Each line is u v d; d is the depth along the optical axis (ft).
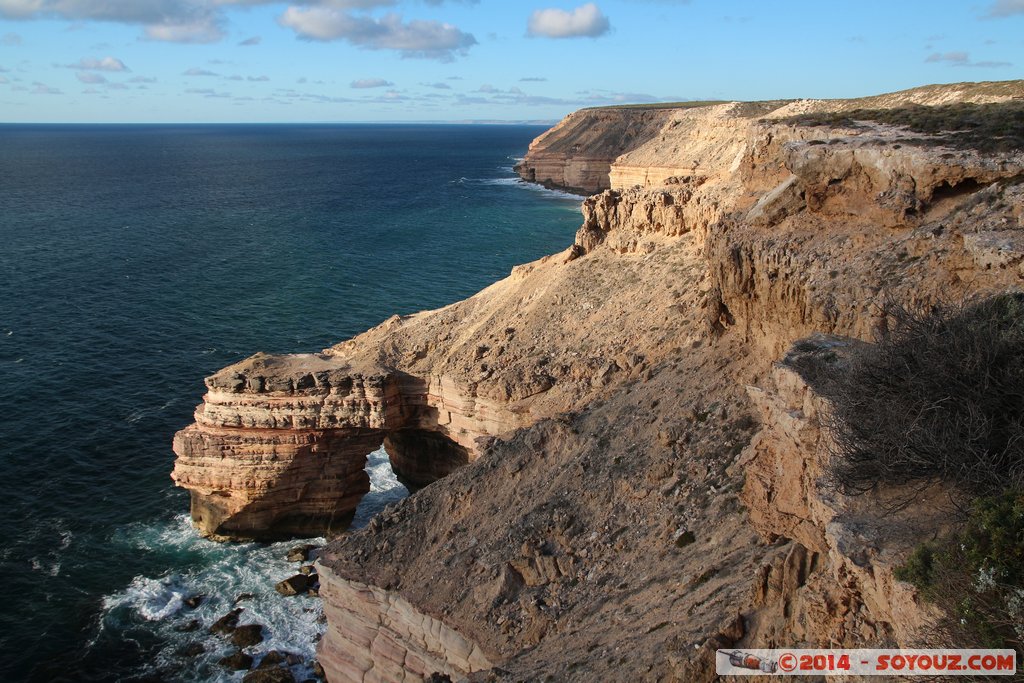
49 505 152.56
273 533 152.46
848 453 45.14
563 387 137.39
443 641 89.10
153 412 190.49
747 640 55.83
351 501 156.76
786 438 55.47
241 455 147.23
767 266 99.50
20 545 140.67
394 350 162.50
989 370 42.50
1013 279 66.80
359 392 148.36
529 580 89.92
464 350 156.56
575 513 95.30
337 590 99.86
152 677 113.29
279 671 112.57
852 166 99.19
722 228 114.73
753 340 105.70
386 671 95.76
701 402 104.01
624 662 65.10
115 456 170.71
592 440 107.34
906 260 83.87
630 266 161.58
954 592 35.65
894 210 90.89
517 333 156.56
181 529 150.00
